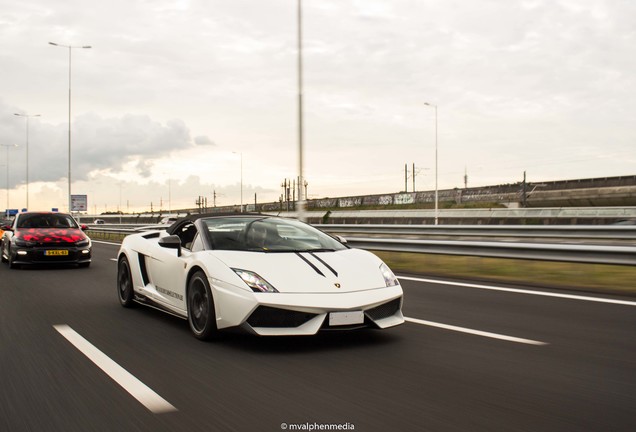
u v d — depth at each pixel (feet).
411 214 132.77
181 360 13.92
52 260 37.78
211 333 15.66
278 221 19.10
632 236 49.37
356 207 222.69
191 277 16.99
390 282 15.97
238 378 12.34
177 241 17.72
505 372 12.80
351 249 17.99
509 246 30.37
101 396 11.18
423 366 13.29
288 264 15.53
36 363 13.75
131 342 15.98
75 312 21.29
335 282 15.01
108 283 30.71
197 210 263.08
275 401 10.83
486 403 10.66
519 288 26.40
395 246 37.29
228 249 16.79
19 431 9.48
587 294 24.41
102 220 209.77
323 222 147.33
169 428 9.48
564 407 10.43
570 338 16.24
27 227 40.60
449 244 33.65
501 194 176.65
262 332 14.25
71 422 9.82
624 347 15.20
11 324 18.85
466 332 17.06
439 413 10.13
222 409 10.39
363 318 14.75
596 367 13.24
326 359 13.93
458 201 187.83
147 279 20.74
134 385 11.88
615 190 150.30
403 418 9.89
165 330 17.70
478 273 34.73
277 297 14.26
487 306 21.67
